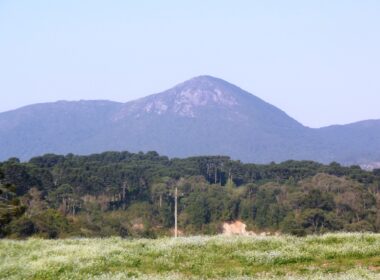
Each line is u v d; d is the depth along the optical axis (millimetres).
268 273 24734
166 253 29641
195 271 26000
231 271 25578
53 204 138375
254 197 146750
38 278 26266
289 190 145000
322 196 126062
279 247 30203
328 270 25125
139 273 25703
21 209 84312
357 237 32688
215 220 141375
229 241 32500
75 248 32844
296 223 119562
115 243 35250
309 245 30781
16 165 134875
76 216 133375
